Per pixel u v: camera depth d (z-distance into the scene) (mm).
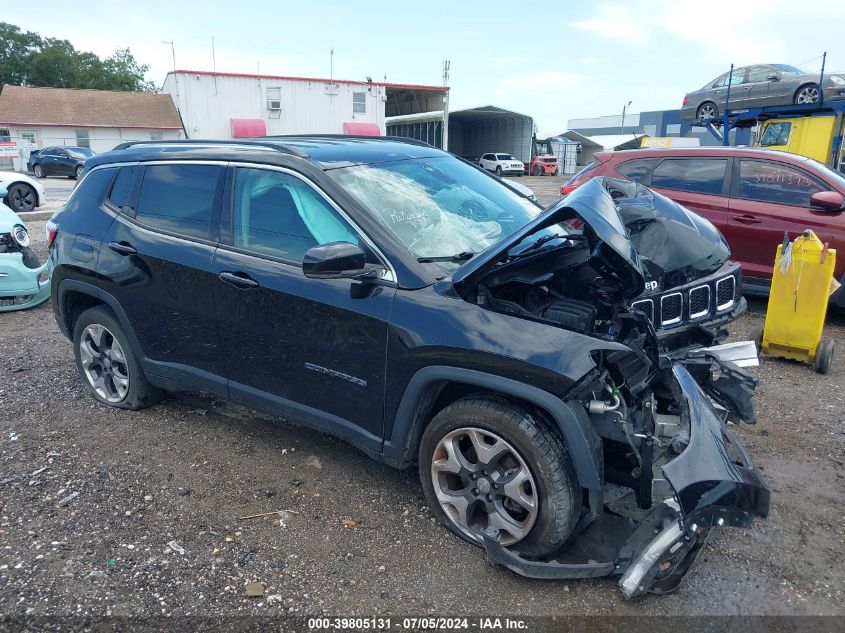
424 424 3207
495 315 2896
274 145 3768
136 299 4090
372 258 3191
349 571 2932
